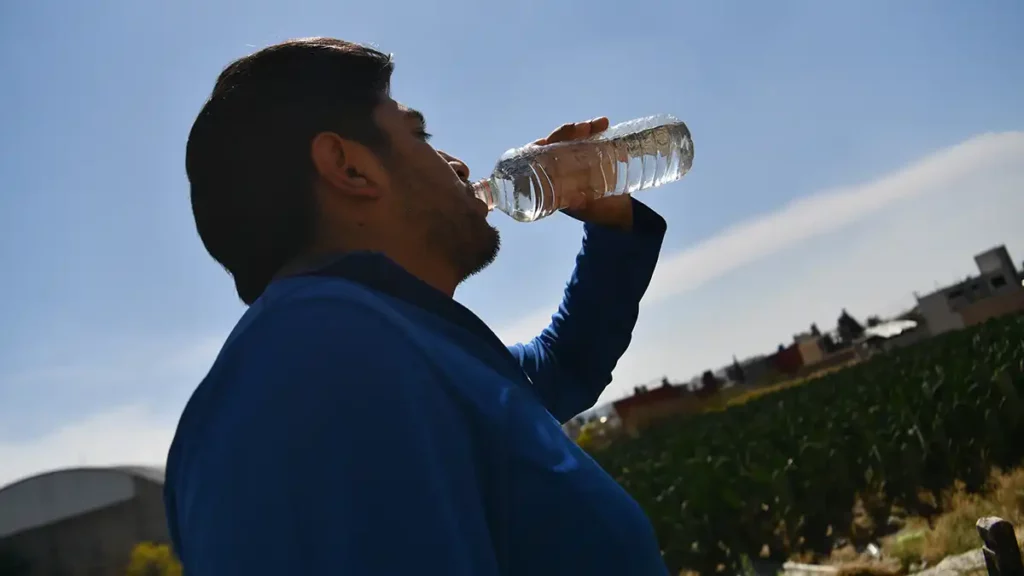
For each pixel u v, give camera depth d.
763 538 16.25
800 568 12.14
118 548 28.20
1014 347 25.77
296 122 1.36
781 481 15.62
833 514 15.32
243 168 1.35
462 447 1.03
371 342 1.04
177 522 1.17
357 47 1.48
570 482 1.10
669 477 24.22
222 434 0.99
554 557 1.07
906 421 16.22
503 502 1.07
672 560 16.98
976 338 31.59
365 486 0.91
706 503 16.34
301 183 1.35
